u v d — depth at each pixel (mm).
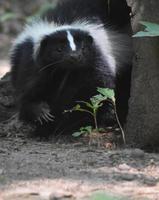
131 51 13055
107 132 12328
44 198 7891
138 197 8078
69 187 8336
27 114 12609
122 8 13219
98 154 10406
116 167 9500
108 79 12531
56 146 11289
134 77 11102
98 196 6918
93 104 11656
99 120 12867
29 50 12539
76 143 11562
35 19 13703
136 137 11078
